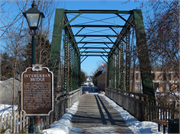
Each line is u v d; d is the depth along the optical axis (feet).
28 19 16.67
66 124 24.73
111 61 80.43
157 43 21.86
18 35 22.74
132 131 22.88
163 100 24.85
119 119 30.89
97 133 22.16
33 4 17.19
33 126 16.83
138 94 28.37
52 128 20.49
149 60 23.68
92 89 187.32
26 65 25.86
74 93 56.80
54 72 29.14
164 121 19.83
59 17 33.27
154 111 24.89
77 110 40.83
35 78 16.74
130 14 35.19
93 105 50.26
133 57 24.62
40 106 16.51
